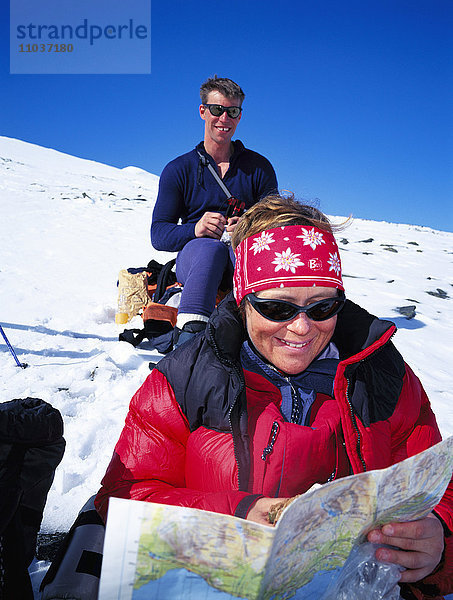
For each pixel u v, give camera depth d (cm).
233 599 110
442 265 1200
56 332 519
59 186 2436
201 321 340
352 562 132
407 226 2016
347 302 164
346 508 120
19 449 164
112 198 2116
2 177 2478
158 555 107
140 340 477
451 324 692
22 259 880
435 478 128
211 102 398
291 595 124
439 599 156
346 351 162
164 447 159
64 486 249
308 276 145
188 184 415
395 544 134
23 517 171
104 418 318
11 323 541
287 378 160
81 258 934
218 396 152
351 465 155
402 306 757
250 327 155
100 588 108
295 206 155
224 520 105
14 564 161
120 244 1109
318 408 157
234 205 400
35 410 171
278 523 104
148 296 549
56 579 149
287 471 149
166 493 150
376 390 156
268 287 146
